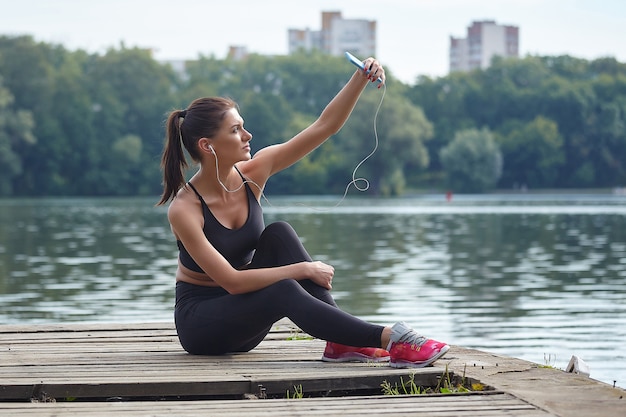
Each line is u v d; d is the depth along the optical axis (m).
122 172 69.88
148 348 4.27
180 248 4.00
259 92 86.19
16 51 70.38
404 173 78.25
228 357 3.97
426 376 3.52
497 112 82.75
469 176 71.56
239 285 3.78
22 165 67.75
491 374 3.48
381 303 9.73
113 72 75.62
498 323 8.26
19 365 3.75
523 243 19.52
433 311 9.09
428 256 16.14
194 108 3.88
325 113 4.16
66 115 69.62
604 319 8.48
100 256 16.33
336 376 3.46
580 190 77.19
